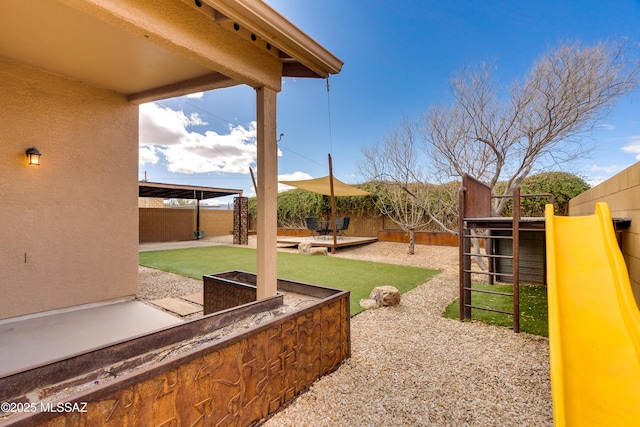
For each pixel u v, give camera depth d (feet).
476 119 23.20
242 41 8.80
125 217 14.67
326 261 28.43
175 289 17.38
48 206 12.28
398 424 6.49
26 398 4.96
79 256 13.16
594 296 8.05
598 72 19.34
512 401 7.29
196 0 7.25
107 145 13.96
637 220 10.78
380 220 43.32
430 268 25.02
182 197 54.90
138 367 6.03
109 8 5.91
